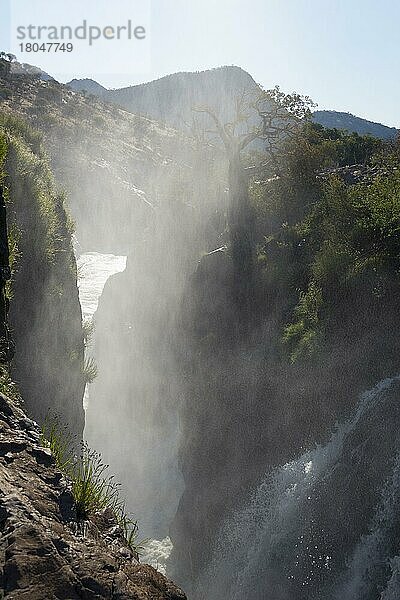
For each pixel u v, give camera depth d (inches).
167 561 693.3
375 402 530.3
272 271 816.3
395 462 483.2
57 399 450.6
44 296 436.1
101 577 121.1
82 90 4692.4
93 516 154.2
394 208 671.1
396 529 455.8
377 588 450.6
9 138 466.0
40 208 448.5
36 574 115.5
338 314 623.2
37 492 144.6
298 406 609.9
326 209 841.5
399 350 551.2
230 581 582.2
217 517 653.3
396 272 599.8
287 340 667.4
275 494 584.1
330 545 504.1
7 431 168.4
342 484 515.8
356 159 1752.0
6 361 257.4
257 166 1320.1
